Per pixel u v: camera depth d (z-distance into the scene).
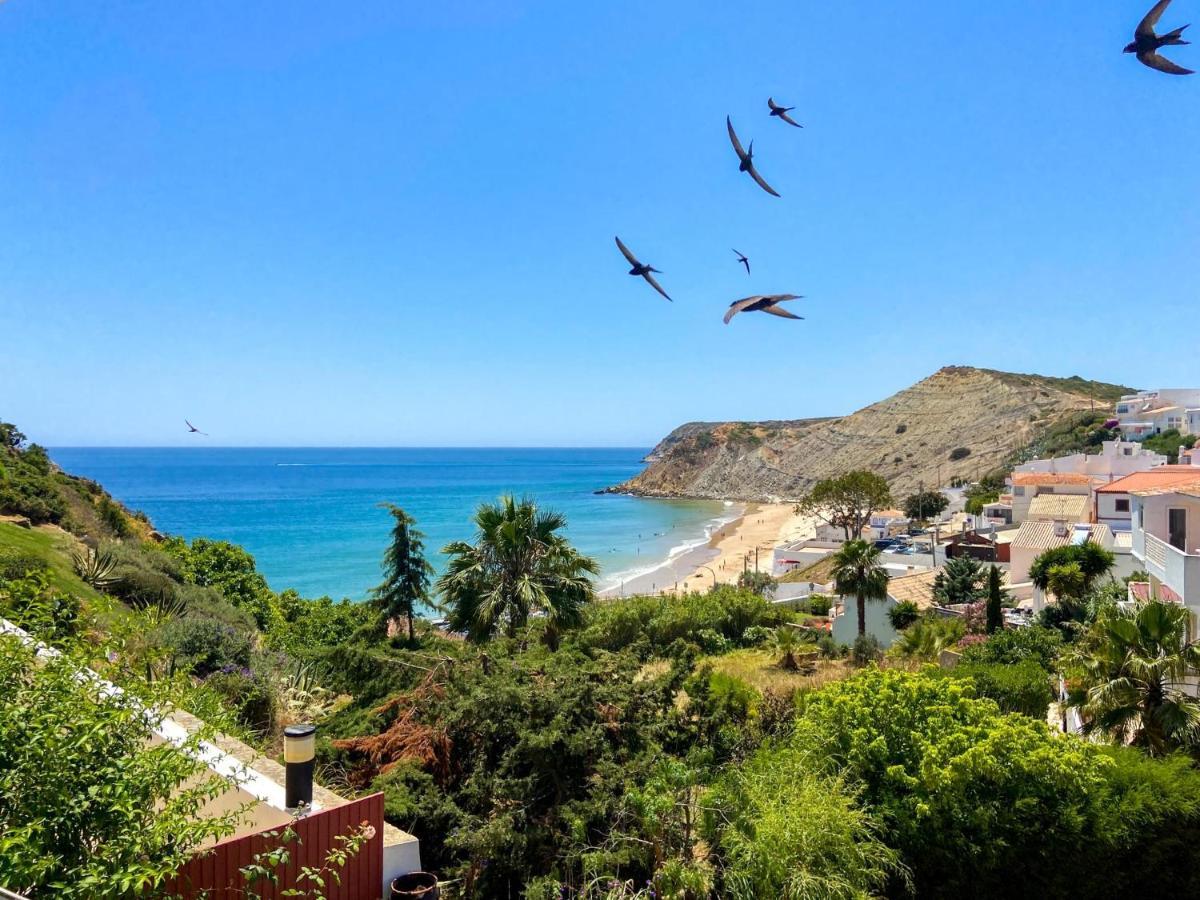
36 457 46.78
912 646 29.64
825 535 91.81
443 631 26.48
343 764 11.90
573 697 11.78
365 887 8.03
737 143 6.36
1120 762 11.88
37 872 4.80
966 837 10.80
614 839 10.16
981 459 146.00
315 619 31.36
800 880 9.00
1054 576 34.50
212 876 6.80
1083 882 10.91
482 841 9.48
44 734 5.52
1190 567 18.67
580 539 121.88
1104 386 177.25
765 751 12.15
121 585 26.86
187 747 6.30
